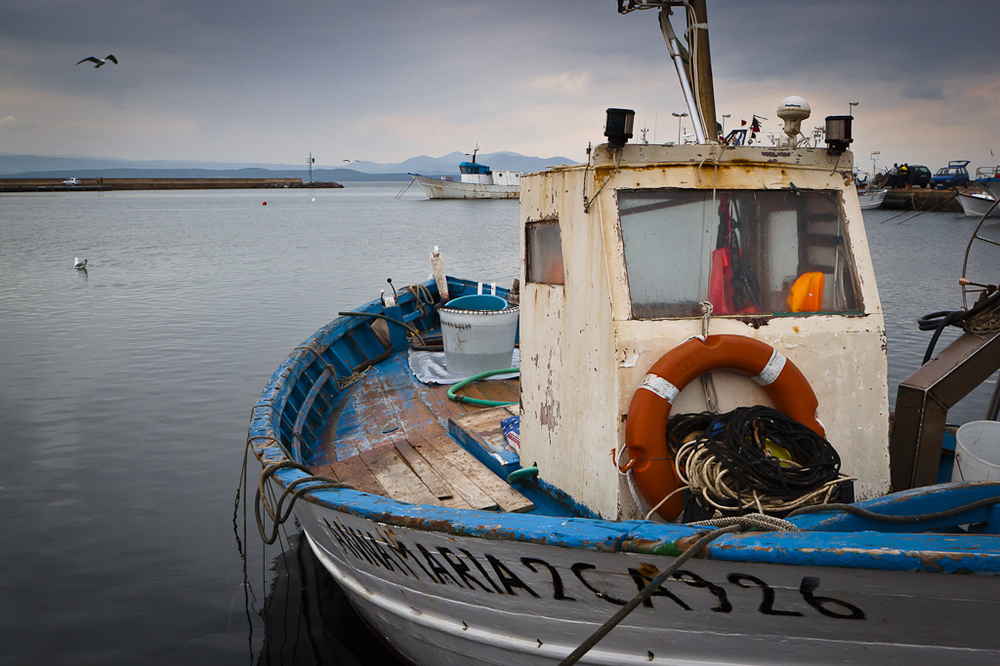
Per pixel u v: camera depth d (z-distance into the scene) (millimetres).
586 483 3760
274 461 4480
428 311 9648
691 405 3506
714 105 4336
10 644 5059
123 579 5914
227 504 7273
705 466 3148
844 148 3695
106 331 15438
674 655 2998
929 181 59250
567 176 3771
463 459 4812
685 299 3561
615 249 3445
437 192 114438
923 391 3975
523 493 4383
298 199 129875
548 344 4105
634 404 3336
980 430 3855
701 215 3584
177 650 5023
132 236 42594
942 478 4488
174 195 155250
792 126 3770
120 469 8117
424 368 7707
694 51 4262
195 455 8516
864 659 2752
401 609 3928
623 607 2871
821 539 2557
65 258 30469
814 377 3562
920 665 2705
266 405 5652
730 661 2924
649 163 3496
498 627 3385
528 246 4402
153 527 6797
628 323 3402
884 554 2438
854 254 3686
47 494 7477
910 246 31172
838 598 2605
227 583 5887
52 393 10961
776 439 3230
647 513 3393
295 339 14578
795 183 3648
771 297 3660
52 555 6273
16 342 14391
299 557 6309
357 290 21328
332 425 6684
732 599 2746
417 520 3215
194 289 21531
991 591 2410
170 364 12641
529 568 3035
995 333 4004
